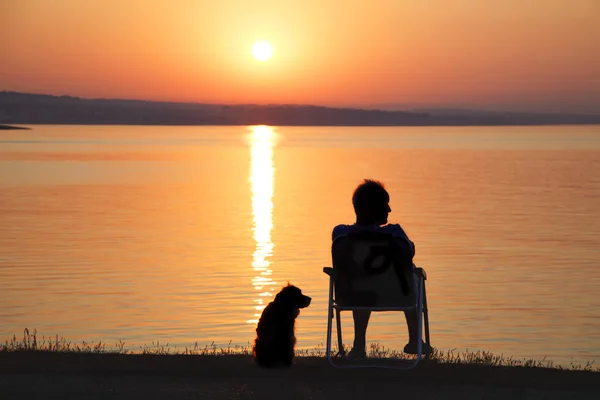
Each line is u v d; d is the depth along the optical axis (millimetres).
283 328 9422
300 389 8594
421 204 62281
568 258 34906
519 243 39969
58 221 49594
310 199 67812
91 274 30422
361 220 9562
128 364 9656
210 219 51625
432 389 8586
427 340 9984
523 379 8945
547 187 80188
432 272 31297
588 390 8555
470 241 40719
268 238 42062
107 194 70688
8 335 20438
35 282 28609
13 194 69938
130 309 24016
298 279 29484
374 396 8328
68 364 9664
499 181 88688
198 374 9234
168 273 30703
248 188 79812
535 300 25812
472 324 22422
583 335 21156
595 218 52062
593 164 123750
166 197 68312
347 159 144750
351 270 9398
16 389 8555
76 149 183375
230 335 20578
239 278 29672
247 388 8625
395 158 147625
